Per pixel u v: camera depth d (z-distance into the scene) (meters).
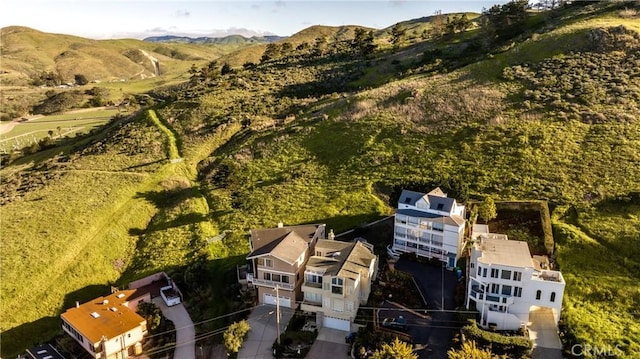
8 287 55.62
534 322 41.81
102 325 45.66
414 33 166.25
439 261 51.66
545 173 60.81
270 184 73.62
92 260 61.16
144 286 55.38
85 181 81.56
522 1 119.25
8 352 49.16
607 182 56.78
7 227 67.00
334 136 83.62
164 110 115.44
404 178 66.88
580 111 71.88
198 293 51.94
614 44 88.19
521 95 80.50
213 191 75.44
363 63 130.25
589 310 41.94
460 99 83.69
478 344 38.56
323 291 43.84
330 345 42.41
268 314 47.66
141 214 71.44
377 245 55.28
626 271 45.41
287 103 110.12
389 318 43.56
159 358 44.78
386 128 81.19
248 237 60.62
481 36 121.06
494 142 69.62
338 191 67.69
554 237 50.78
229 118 102.19
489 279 41.06
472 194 59.94
